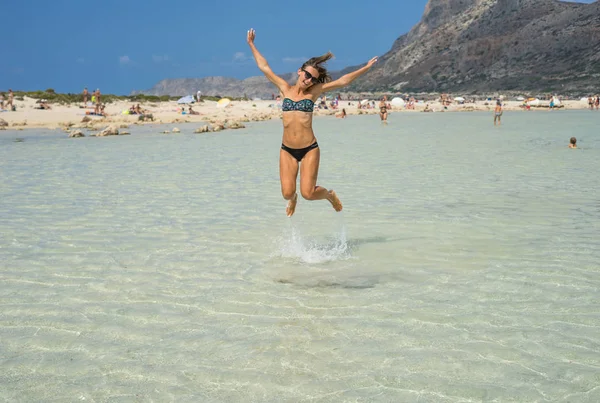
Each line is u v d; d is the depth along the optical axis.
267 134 30.34
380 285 5.89
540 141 23.50
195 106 60.75
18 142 25.94
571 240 7.47
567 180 12.64
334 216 9.27
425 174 13.85
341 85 6.90
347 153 19.30
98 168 15.80
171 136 29.42
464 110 75.75
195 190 11.85
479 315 5.05
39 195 11.36
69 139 27.77
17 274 6.36
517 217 8.91
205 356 4.34
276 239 7.82
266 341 4.57
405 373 4.03
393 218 9.03
